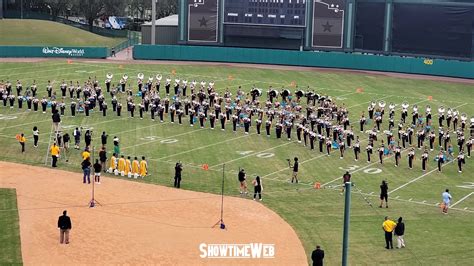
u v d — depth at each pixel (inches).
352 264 1686.8
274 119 3277.6
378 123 3186.5
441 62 4722.0
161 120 3225.9
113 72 4419.3
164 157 2637.8
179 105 3233.3
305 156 2726.4
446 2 4660.4
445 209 2084.2
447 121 3282.5
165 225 1919.3
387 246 1791.3
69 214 1983.3
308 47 4948.3
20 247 1738.4
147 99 3385.8
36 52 5049.2
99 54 5142.7
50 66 4603.8
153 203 2112.5
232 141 2918.3
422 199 2228.1
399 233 1785.2
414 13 4741.6
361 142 2970.0
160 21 5679.1
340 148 2746.1
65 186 2263.8
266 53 4960.6
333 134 2933.1
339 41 4923.7
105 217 1968.5
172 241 1800.0
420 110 3649.1
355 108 3627.0
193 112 3164.4
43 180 2325.3
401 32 4793.3
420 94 4087.1
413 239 1859.0
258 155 2711.6
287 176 2444.6
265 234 1876.2
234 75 4471.0
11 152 2664.9
